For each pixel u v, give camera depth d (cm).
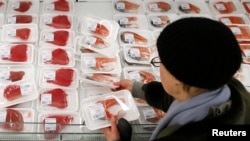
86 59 172
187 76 79
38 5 204
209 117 89
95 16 201
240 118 90
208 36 77
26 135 141
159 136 96
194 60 77
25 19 193
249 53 189
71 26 193
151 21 205
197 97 89
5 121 142
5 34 182
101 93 159
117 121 137
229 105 91
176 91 92
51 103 153
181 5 219
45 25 192
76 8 209
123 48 184
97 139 144
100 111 143
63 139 143
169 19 208
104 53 176
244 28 205
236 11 222
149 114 151
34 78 162
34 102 152
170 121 97
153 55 182
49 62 172
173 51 79
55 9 203
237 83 104
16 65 167
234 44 78
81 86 162
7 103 149
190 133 89
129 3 216
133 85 153
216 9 221
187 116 92
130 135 126
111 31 191
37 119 146
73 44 182
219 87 84
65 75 165
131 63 178
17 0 205
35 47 179
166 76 88
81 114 148
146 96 141
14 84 156
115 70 169
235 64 79
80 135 142
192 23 79
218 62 76
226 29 79
